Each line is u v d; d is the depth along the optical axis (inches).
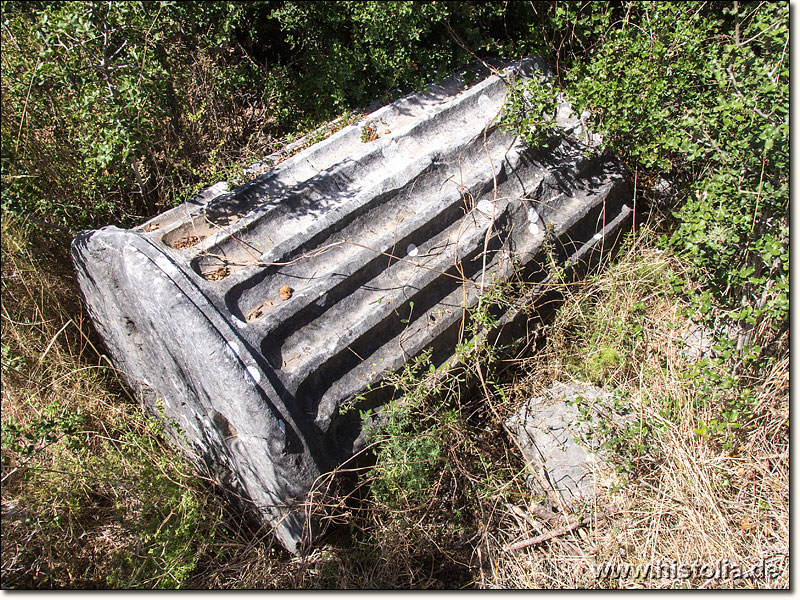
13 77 144.3
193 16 160.7
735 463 119.3
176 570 109.3
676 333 142.1
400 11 153.8
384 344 119.0
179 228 118.0
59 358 136.6
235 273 110.7
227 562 118.4
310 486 105.7
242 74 172.2
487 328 125.0
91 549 115.9
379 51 156.6
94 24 135.9
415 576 115.8
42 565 112.3
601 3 171.3
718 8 176.6
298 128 163.2
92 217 144.9
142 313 112.6
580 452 125.1
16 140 140.6
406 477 113.3
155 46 150.6
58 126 147.3
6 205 134.7
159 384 127.8
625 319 143.6
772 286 117.8
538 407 134.1
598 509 118.3
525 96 151.9
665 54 142.3
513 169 141.0
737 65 117.9
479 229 132.1
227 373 98.8
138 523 114.8
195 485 122.6
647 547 113.1
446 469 120.2
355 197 124.4
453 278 128.5
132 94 129.1
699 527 111.9
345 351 113.1
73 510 115.3
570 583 112.7
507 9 180.1
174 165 150.6
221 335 101.3
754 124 112.7
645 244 159.5
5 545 111.0
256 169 140.5
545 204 143.8
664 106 139.2
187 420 126.9
